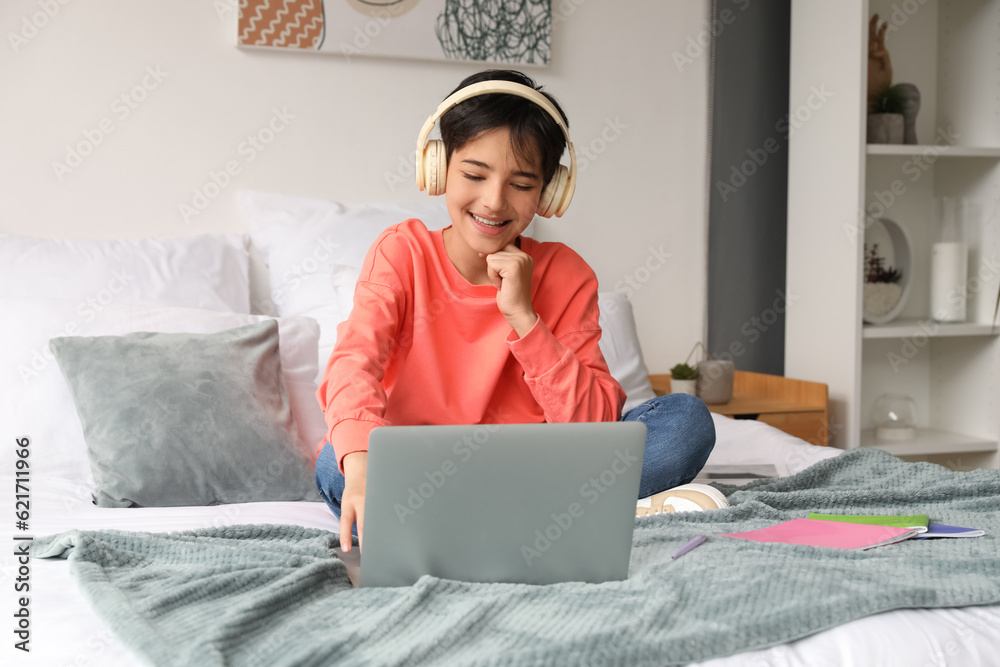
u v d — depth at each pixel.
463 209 1.24
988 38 2.65
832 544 1.03
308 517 1.35
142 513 1.36
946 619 0.84
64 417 1.60
